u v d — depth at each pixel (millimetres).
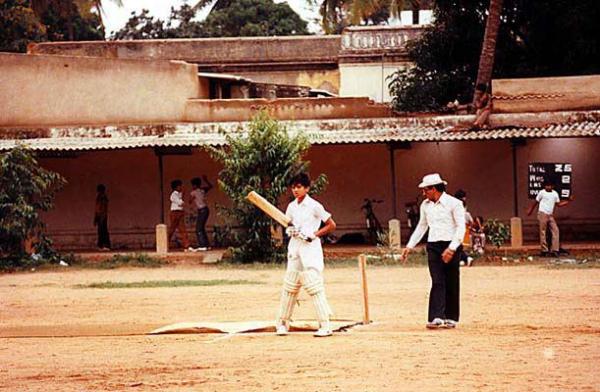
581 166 41312
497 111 39656
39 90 41594
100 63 41594
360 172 42344
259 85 46969
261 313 22141
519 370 13859
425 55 50031
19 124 41500
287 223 17891
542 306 22375
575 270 32062
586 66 47500
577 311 21359
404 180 42219
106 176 42969
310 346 16531
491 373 13664
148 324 20562
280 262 37188
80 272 34875
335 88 58688
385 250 37750
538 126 39375
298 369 14352
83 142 40000
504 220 41781
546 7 47250
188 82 41562
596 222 41250
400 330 18578
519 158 41656
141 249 42031
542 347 15922
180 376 14133
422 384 13000
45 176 36875
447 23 49469
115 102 41625
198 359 15547
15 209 35906
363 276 19906
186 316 21906
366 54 57656
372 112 40906
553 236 37031
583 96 39688
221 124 40656
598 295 24469
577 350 15578
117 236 42969
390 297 25156
